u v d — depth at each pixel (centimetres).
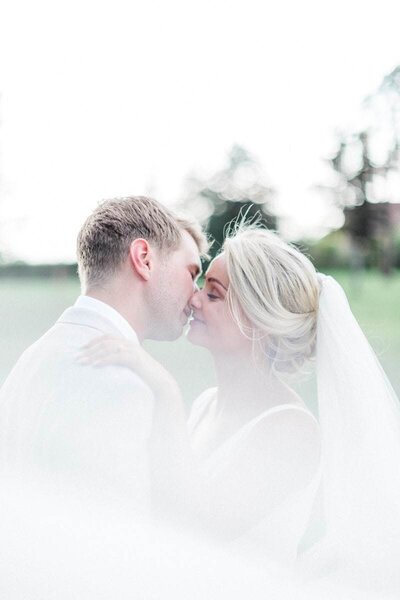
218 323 247
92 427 188
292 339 247
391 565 225
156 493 204
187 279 226
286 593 208
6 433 195
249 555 209
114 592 180
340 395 239
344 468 234
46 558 179
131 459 187
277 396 247
